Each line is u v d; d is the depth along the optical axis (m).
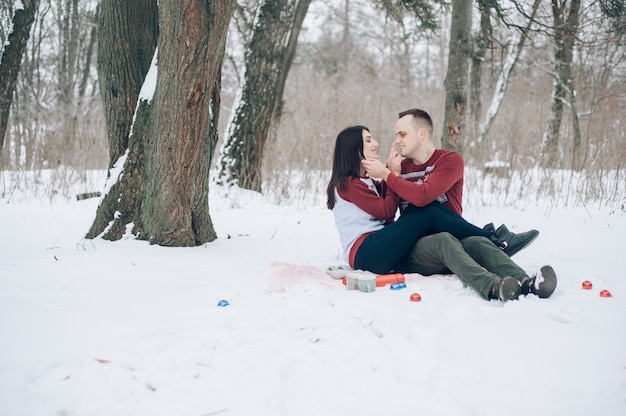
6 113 10.74
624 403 1.90
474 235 3.73
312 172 10.14
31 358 2.33
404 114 4.07
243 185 9.76
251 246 5.17
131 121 5.41
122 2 5.27
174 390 2.14
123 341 2.55
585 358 2.27
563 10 8.83
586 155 8.66
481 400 1.96
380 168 3.78
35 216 7.20
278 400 2.04
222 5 4.47
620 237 5.52
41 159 10.31
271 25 9.73
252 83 9.83
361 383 2.16
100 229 5.30
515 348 2.39
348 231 3.98
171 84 4.66
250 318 2.92
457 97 8.43
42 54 19.05
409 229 3.73
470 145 11.27
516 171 9.78
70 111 12.39
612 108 11.23
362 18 25.19
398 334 2.64
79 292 3.40
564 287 3.43
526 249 4.96
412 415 1.90
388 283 3.61
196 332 2.69
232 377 2.24
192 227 5.16
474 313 2.90
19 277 3.79
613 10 8.17
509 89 17.14
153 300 3.26
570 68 13.52
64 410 2.02
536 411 1.88
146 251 4.71
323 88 15.09
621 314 2.81
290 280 3.64
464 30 8.34
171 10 4.48
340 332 2.69
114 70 5.34
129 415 1.98
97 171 11.26
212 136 5.18
